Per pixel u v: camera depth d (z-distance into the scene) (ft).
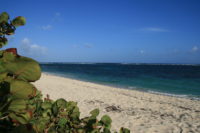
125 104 37.37
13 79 2.22
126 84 84.69
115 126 24.43
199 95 58.44
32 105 4.92
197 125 26.25
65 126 4.94
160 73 182.29
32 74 2.25
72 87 56.44
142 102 40.24
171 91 66.64
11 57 2.26
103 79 107.96
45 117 4.82
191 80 112.68
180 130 24.30
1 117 2.31
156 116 30.07
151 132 23.25
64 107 5.32
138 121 26.99
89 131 4.97
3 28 3.43
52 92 45.32
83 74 149.38
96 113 5.42
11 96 2.27
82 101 37.50
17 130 2.32
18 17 3.45
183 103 42.52
